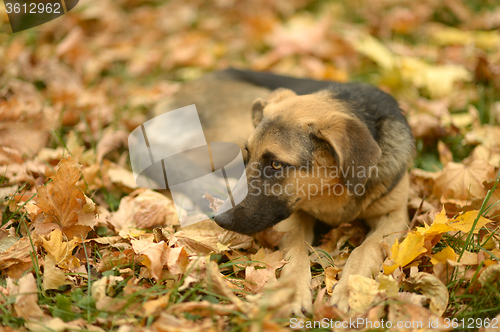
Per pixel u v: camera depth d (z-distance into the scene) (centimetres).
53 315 167
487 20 299
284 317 167
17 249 175
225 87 217
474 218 177
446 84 232
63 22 297
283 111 182
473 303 171
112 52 276
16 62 238
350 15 333
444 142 214
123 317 167
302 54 271
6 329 163
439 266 174
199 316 167
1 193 187
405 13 305
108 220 187
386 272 174
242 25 319
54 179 177
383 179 185
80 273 173
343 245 187
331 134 177
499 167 196
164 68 272
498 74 231
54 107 221
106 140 211
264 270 176
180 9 339
